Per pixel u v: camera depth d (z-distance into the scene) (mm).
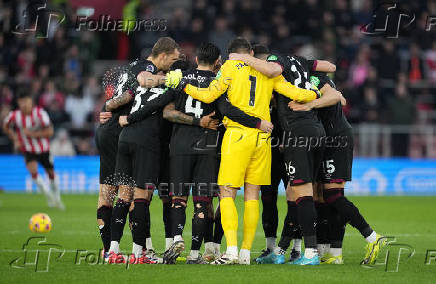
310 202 24406
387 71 70750
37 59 72000
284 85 24594
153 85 24484
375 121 66812
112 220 24938
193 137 24812
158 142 25109
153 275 21656
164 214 26719
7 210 47156
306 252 24484
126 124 25000
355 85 69938
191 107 24766
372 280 20938
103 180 26266
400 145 65500
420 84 72125
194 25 71938
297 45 71750
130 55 73062
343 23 72875
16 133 48219
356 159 64812
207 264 24266
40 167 65188
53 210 47438
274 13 74562
